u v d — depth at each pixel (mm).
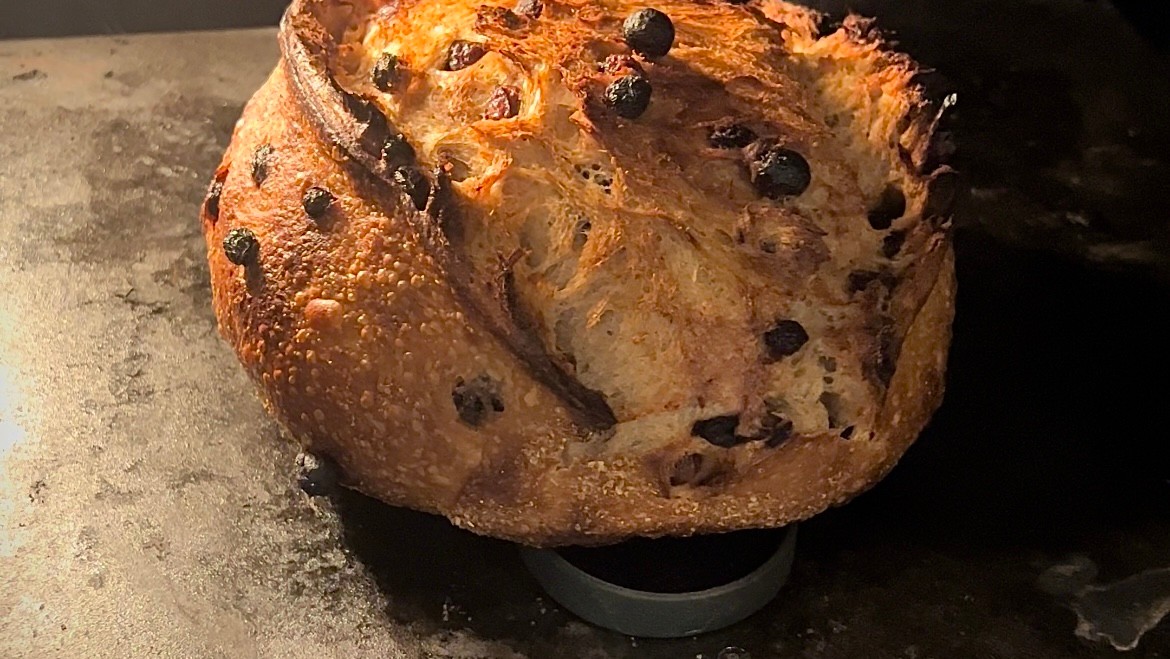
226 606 415
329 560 430
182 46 719
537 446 382
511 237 377
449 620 413
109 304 531
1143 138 658
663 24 395
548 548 416
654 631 409
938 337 415
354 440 392
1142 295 558
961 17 746
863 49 432
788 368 378
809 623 417
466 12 423
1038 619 421
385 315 382
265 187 410
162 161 622
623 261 373
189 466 462
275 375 397
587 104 382
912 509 455
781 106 399
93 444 469
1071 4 761
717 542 425
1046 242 585
